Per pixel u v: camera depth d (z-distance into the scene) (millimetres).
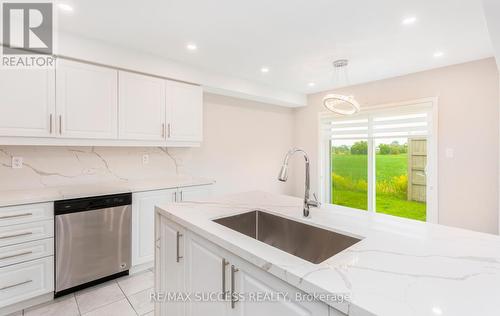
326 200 4520
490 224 2801
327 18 1999
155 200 2605
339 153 4344
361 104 3877
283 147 4766
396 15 1944
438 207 3166
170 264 1579
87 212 2148
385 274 824
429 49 2590
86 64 2332
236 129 4082
